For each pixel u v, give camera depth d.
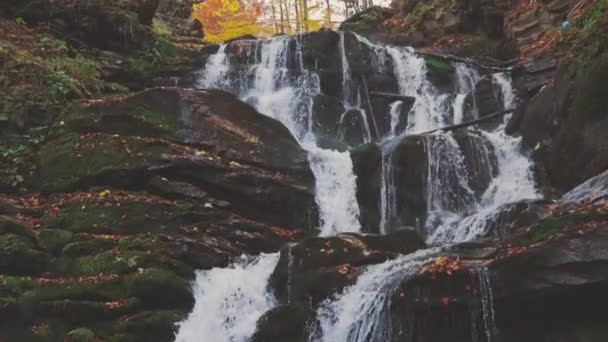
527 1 16.55
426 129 14.63
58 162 10.37
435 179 11.84
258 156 10.83
